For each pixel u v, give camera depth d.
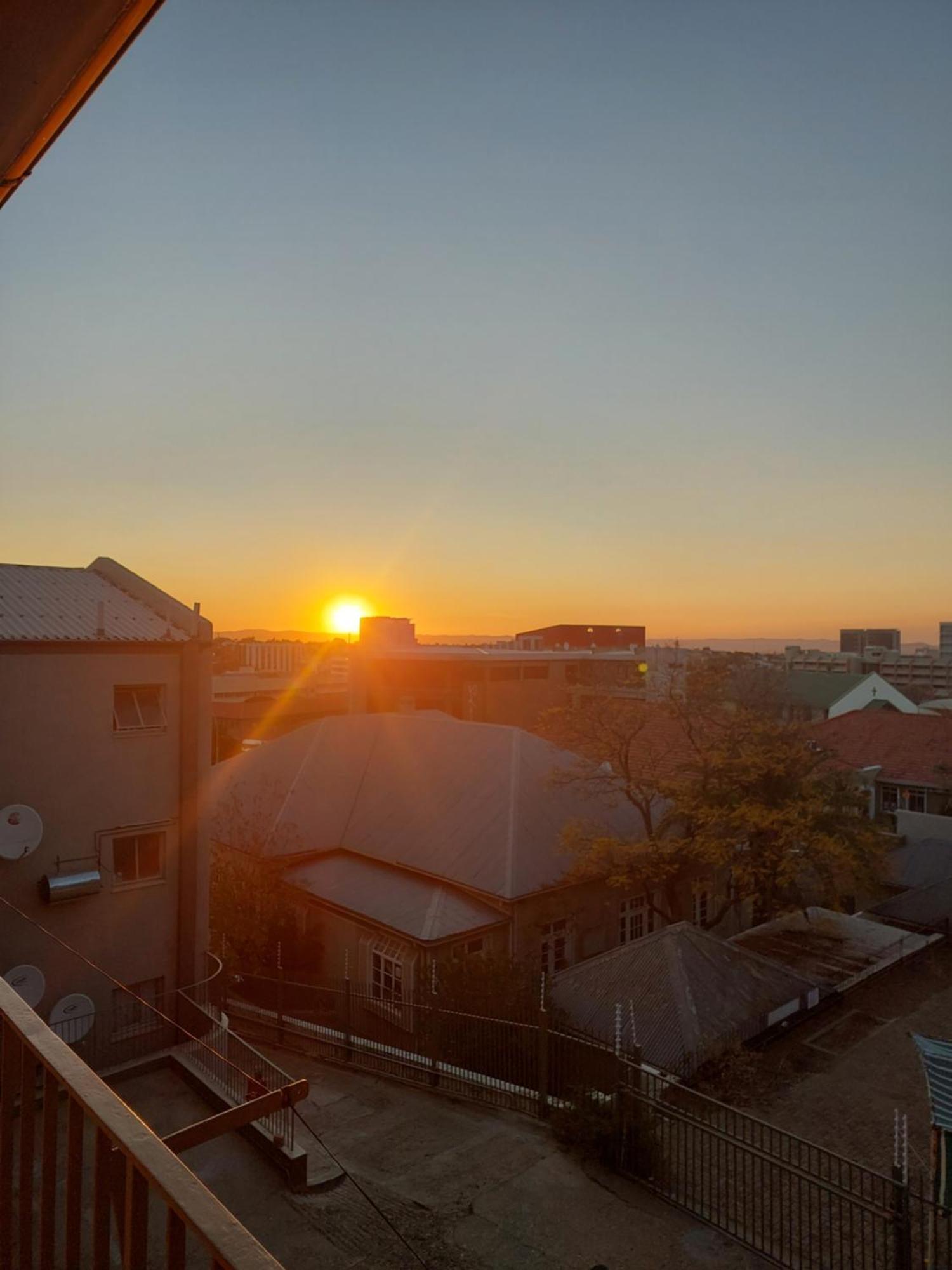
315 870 28.83
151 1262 9.47
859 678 73.56
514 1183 13.03
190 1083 17.06
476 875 26.19
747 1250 11.51
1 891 17.20
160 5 2.65
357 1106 16.73
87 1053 17.42
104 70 2.83
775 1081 19.58
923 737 44.59
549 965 26.50
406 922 24.48
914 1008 23.66
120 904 18.62
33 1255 2.67
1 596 19.42
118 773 18.67
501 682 63.72
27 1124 2.76
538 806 29.36
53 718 17.89
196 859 19.42
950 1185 13.01
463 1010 19.66
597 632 110.06
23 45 2.59
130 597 21.09
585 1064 15.23
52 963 17.66
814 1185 11.18
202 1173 13.38
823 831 25.53
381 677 62.88
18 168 3.26
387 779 32.84
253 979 26.23
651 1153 13.09
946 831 37.38
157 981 19.14
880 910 30.48
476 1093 16.62
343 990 23.61
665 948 21.64
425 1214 12.22
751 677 58.94
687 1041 19.20
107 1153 2.31
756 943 28.02
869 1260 11.89
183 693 19.59
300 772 33.47
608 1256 11.27
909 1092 19.14
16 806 17.00
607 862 26.56
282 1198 12.65
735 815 25.12
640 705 29.14
